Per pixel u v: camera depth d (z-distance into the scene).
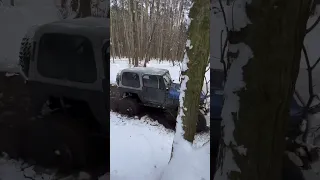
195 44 4.96
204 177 4.10
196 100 4.99
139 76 9.18
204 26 4.80
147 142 7.83
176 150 4.92
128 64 20.45
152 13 22.80
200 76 4.97
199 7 4.79
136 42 21.77
